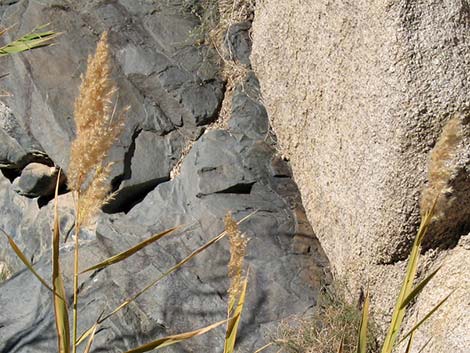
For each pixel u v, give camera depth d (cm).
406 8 370
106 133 235
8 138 579
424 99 368
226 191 482
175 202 492
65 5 551
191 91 527
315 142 453
